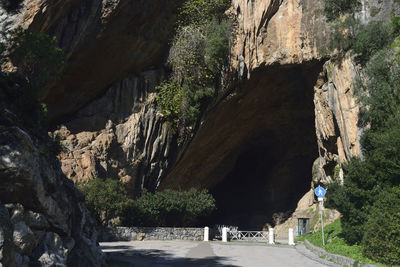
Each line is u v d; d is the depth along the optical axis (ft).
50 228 27.20
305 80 97.35
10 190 23.68
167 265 38.75
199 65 88.07
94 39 78.48
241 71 88.74
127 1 77.82
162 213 77.56
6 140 23.61
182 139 92.07
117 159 84.53
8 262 19.40
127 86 89.15
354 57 69.21
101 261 32.32
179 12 88.58
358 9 72.59
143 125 88.94
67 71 79.10
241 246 64.80
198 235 77.66
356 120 68.23
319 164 104.78
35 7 67.82
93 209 66.44
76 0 74.84
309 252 55.31
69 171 73.82
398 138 41.91
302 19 82.99
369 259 35.50
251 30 86.69
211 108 94.48
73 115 85.05
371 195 43.80
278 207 132.67
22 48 38.99
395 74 54.08
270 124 120.16
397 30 63.98
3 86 31.40
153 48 88.63
